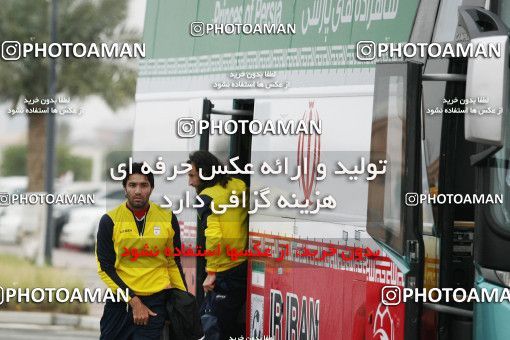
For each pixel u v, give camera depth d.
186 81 23.03
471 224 15.65
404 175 15.01
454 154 15.40
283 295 18.92
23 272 41.31
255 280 19.89
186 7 23.30
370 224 15.68
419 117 14.91
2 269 42.25
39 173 64.12
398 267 15.41
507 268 13.90
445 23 15.53
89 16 52.97
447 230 15.41
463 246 15.60
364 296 16.52
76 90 56.84
